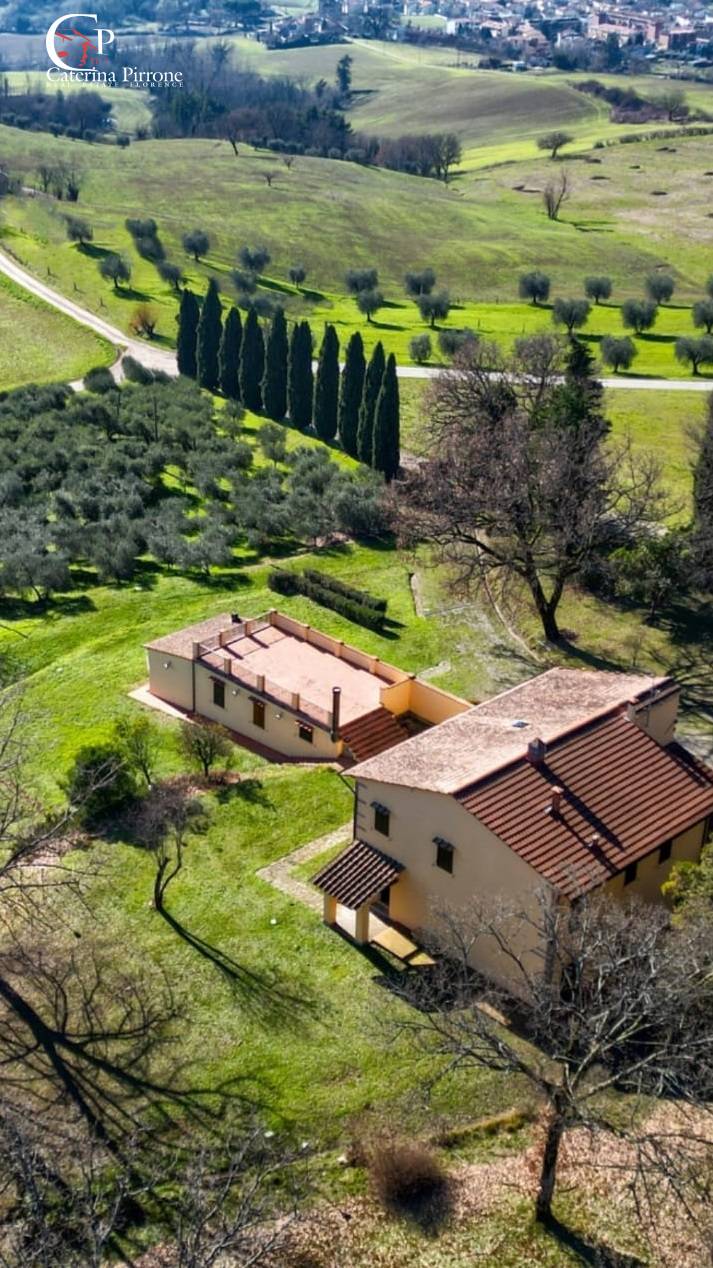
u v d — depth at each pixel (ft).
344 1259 97.35
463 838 122.72
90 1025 119.34
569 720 137.28
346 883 129.29
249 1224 90.33
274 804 153.28
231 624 189.37
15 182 610.65
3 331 407.85
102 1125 108.37
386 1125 108.58
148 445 300.61
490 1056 110.93
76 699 185.88
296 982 124.57
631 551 209.05
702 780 133.28
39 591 225.56
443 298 450.30
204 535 244.22
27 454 289.74
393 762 134.82
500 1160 105.60
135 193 636.48
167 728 177.68
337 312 473.26
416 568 229.45
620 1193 102.12
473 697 180.96
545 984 106.22
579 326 441.27
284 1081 113.09
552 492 192.54
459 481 200.54
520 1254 97.60
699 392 349.20
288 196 640.58
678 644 194.90
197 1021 119.65
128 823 149.59
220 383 356.59
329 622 205.05
